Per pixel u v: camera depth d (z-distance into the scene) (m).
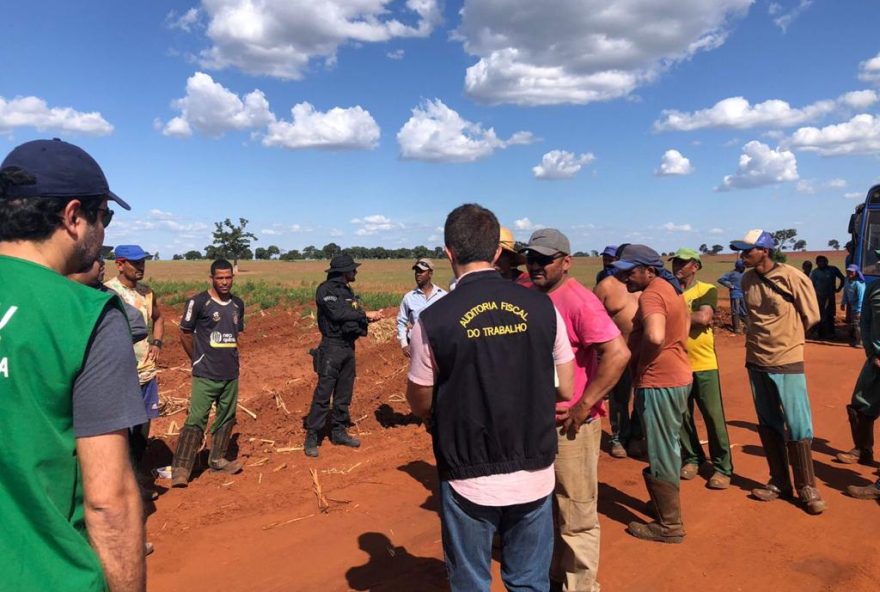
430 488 5.84
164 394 9.36
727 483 5.82
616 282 5.74
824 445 6.99
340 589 4.04
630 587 4.08
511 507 2.63
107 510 1.69
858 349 13.22
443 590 4.02
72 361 1.65
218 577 4.19
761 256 5.21
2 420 1.60
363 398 9.45
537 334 2.64
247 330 16.83
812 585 4.10
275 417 8.38
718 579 4.18
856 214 14.52
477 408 2.56
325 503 5.44
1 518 1.60
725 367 11.53
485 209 2.82
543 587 2.74
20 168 1.74
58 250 1.83
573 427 3.51
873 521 5.06
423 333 2.59
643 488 5.87
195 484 5.96
